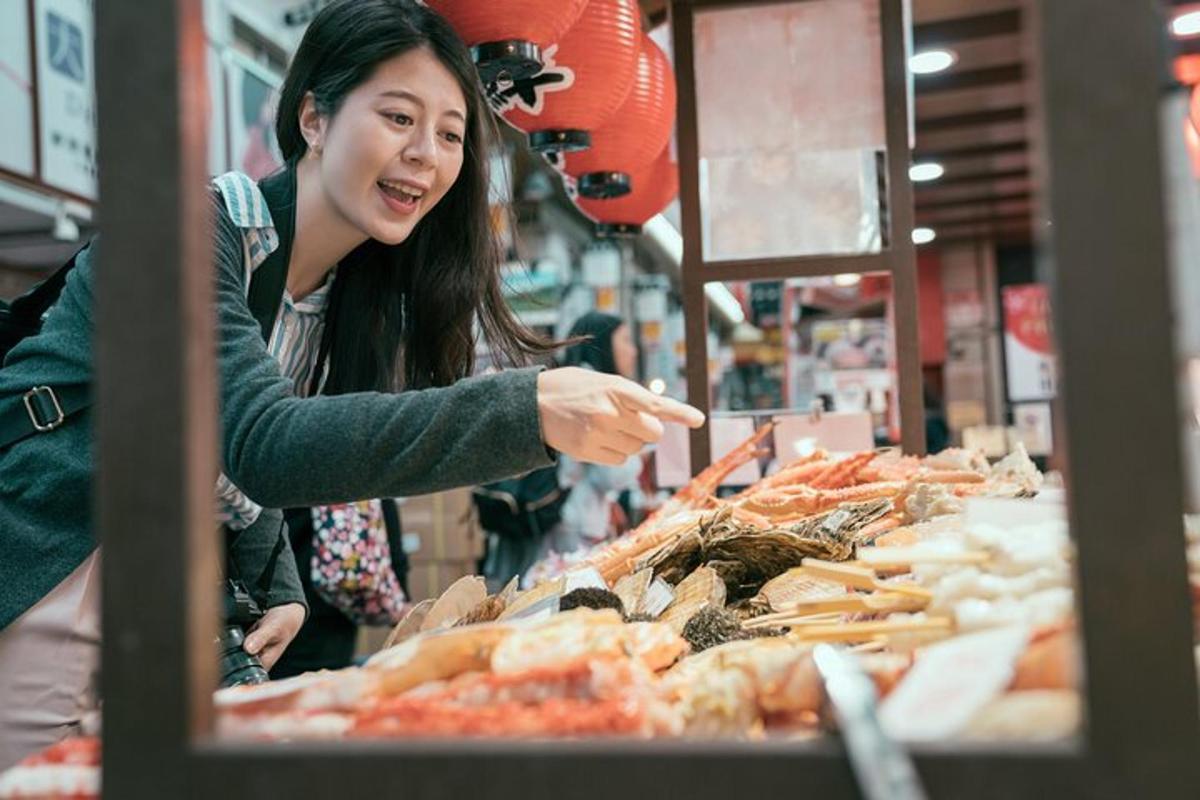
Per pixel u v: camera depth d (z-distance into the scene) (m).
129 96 0.57
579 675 0.73
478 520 4.07
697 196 2.58
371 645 4.00
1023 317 9.97
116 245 0.57
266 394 1.15
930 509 1.55
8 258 4.32
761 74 2.63
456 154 1.60
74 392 1.41
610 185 2.49
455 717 0.67
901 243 2.50
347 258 1.74
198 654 0.56
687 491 1.97
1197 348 2.73
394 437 1.04
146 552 0.56
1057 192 0.52
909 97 2.63
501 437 1.02
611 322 3.90
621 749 0.52
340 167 1.51
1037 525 0.93
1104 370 0.51
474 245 1.75
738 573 1.43
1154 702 0.50
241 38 4.54
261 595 1.77
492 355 1.86
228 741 0.55
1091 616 0.51
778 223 2.63
